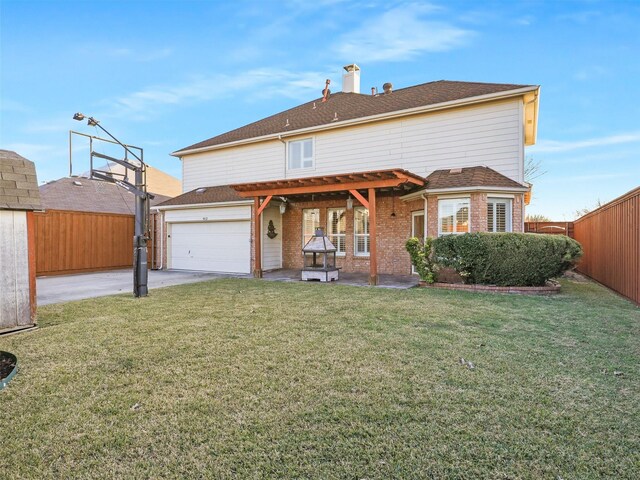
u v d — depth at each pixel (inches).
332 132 524.4
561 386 127.9
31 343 178.5
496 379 133.4
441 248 353.4
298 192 431.5
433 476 82.3
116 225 602.5
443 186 394.9
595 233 428.8
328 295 314.8
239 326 208.8
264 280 430.0
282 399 118.6
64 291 356.2
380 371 140.9
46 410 112.8
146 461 88.6
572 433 99.0
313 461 87.7
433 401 116.4
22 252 210.1
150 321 222.4
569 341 179.6
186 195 613.0
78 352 165.0
